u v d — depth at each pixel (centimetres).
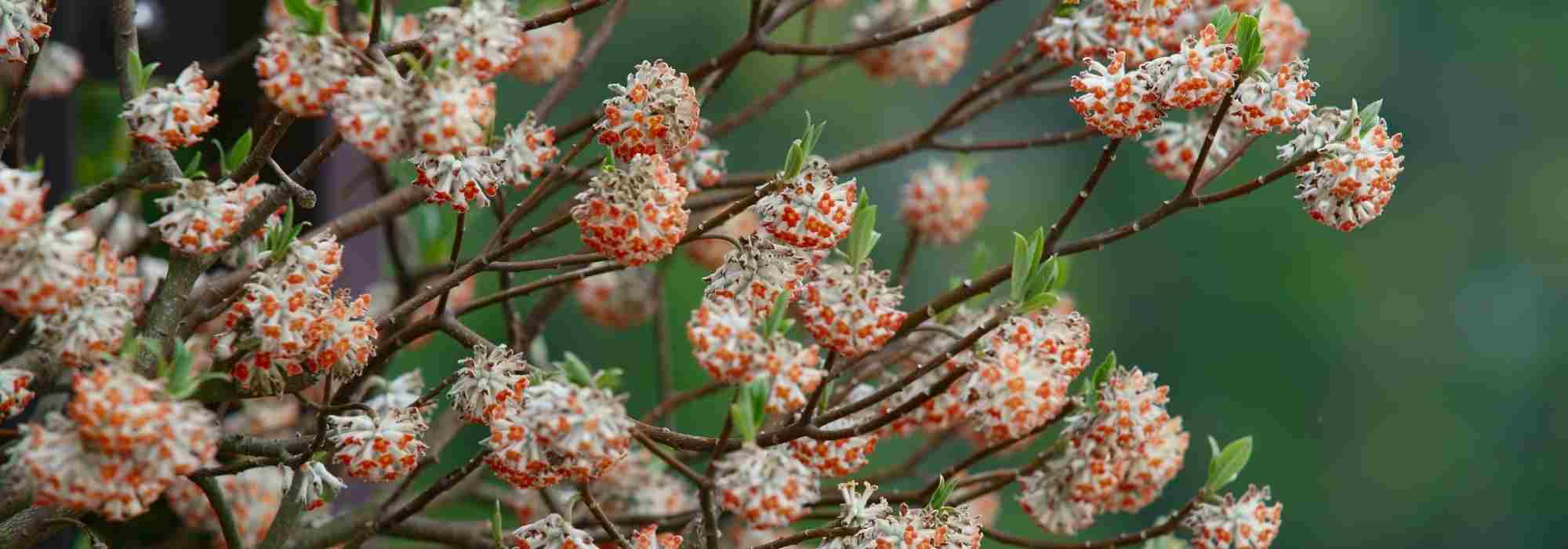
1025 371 197
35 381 193
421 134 186
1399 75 797
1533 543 771
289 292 194
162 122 190
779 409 191
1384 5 790
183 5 255
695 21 757
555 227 202
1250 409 793
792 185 197
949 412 213
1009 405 197
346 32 231
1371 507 777
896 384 199
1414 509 777
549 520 199
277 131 193
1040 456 210
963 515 201
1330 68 790
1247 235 802
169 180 193
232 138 252
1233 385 799
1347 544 777
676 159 218
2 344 194
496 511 200
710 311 190
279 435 247
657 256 193
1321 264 802
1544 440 782
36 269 186
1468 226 806
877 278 195
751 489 191
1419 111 802
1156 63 198
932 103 792
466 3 190
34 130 248
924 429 221
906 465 237
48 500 185
